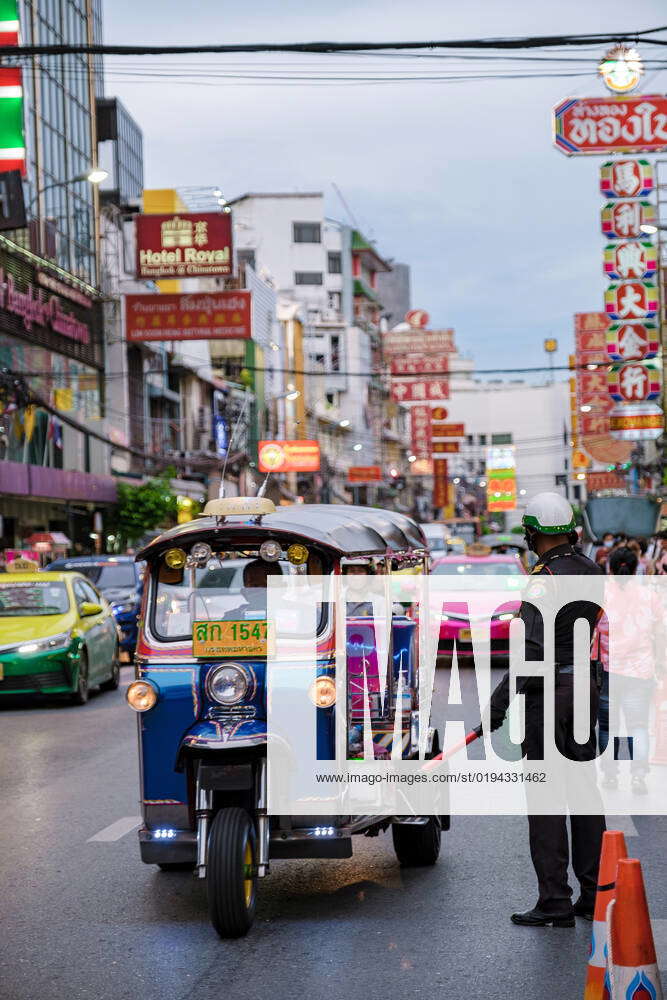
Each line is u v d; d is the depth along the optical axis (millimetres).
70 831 9117
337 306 98188
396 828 7816
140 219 41531
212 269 41094
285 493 63844
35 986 5766
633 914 4781
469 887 7371
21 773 11656
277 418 70812
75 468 39875
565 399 135750
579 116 30453
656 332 37062
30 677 16312
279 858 6949
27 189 36688
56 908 7145
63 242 40250
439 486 98062
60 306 38969
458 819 9305
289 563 7047
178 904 7188
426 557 8852
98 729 14547
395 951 6168
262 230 94562
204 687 6883
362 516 8219
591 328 58750
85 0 44031
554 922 6512
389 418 110688
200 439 53844
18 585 17609
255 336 64812
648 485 63125
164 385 51062
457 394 138375
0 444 33406
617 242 36969
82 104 43312
